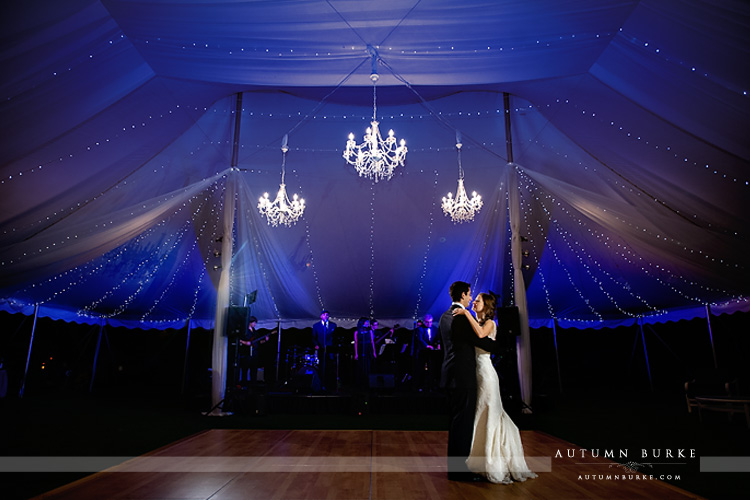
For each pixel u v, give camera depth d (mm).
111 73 3928
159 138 5355
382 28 3875
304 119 7164
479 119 7117
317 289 9773
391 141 5312
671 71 3707
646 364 12016
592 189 6152
